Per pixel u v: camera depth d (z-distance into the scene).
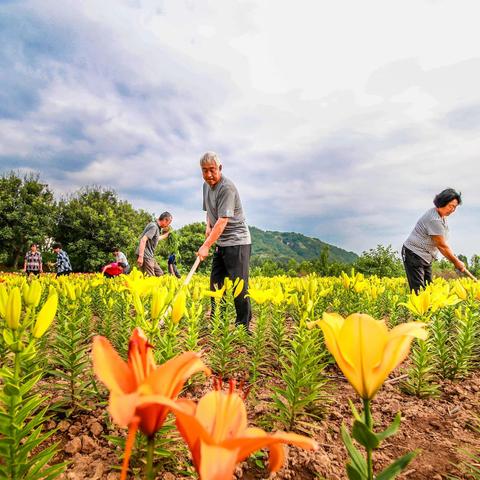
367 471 0.98
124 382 0.82
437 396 3.40
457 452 2.52
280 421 2.73
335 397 3.31
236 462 0.75
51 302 1.57
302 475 2.22
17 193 42.53
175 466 2.10
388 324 6.04
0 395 1.62
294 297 3.36
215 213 5.20
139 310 2.37
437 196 5.82
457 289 4.11
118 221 42.72
